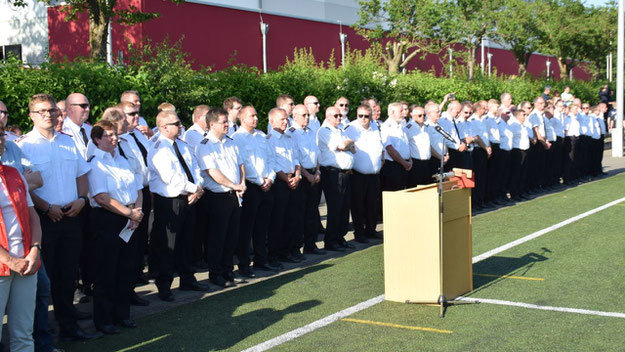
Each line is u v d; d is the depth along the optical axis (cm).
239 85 1091
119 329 564
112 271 557
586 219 1034
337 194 879
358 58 1577
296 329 546
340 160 875
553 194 1393
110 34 1805
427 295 605
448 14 2347
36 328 500
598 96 2891
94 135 559
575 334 509
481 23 2455
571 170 1563
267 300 643
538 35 3022
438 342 502
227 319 584
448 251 611
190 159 667
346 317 575
